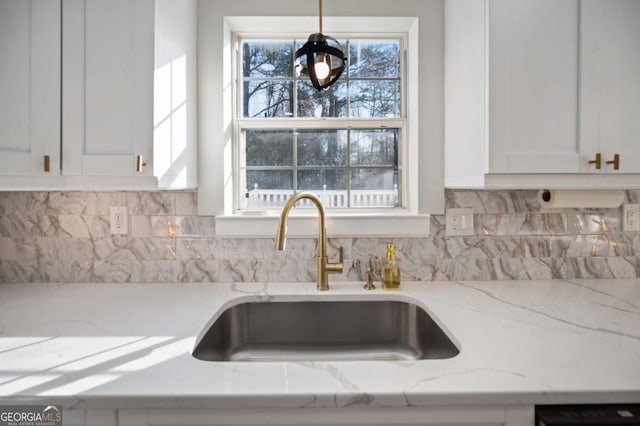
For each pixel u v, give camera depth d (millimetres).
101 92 1092
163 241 1414
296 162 1532
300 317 1261
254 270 1420
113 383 669
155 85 1103
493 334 894
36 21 1074
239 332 1235
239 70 1524
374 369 722
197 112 1400
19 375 695
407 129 1526
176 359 766
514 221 1435
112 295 1243
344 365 741
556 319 1000
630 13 1080
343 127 1529
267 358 1220
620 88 1081
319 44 1014
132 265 1414
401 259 1424
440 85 1419
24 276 1405
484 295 1229
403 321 1253
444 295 1229
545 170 1071
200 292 1279
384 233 1402
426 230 1407
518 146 1070
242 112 1531
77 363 744
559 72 1071
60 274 1409
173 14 1211
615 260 1454
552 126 1074
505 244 1436
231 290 1304
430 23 1415
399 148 1538
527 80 1067
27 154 1057
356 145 1540
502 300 1174
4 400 632
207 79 1398
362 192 1542
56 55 1080
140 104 1094
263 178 1531
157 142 1113
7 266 1404
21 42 1066
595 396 651
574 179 1090
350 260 1419
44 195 1403
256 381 678
